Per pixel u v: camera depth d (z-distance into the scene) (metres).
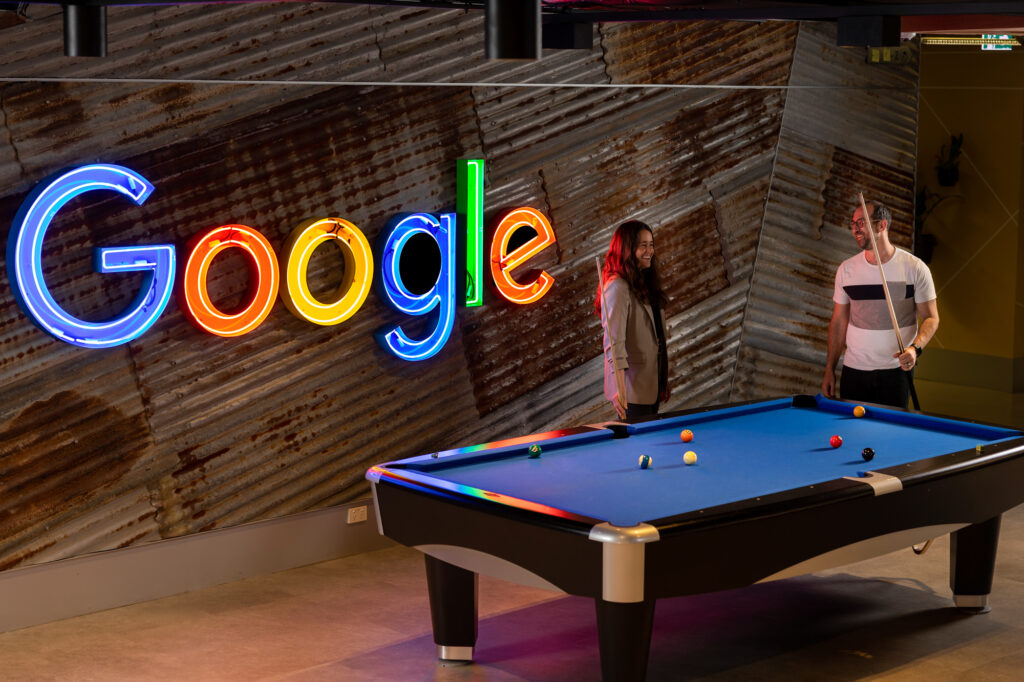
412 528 4.14
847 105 7.25
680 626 4.80
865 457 4.51
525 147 6.09
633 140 6.48
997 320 9.52
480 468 4.43
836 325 6.26
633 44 6.40
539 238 6.12
